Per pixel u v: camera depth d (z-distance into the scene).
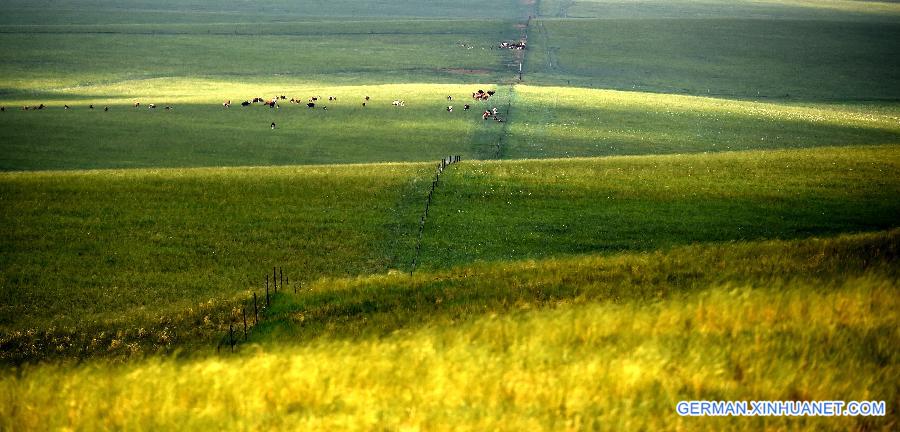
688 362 35.59
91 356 58.34
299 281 79.38
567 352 37.81
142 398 37.16
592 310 46.06
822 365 34.12
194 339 58.75
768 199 100.75
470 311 55.31
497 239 90.00
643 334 40.78
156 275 81.88
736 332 39.72
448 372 36.34
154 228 95.56
